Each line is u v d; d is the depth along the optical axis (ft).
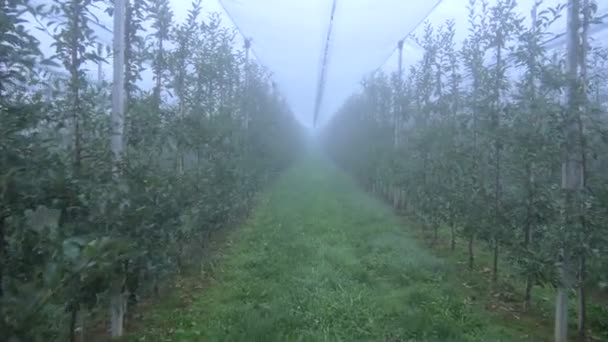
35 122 7.61
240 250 20.36
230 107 21.71
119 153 10.22
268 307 13.12
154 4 13.80
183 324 12.22
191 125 15.26
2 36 6.93
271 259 18.40
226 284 15.71
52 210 8.53
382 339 11.43
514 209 13.64
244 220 26.66
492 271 16.53
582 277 11.10
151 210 10.14
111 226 8.87
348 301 13.70
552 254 11.31
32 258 6.88
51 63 7.64
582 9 11.00
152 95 13.55
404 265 17.62
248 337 11.23
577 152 10.94
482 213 15.58
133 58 12.23
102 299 9.09
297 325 12.07
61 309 8.07
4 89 7.43
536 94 12.65
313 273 16.12
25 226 7.00
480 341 11.51
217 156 19.31
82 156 9.66
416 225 27.12
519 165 13.20
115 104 10.76
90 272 6.08
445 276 16.93
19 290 5.16
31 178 7.06
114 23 10.90
